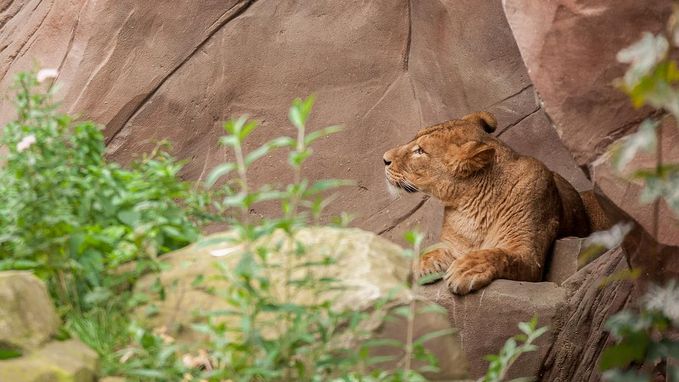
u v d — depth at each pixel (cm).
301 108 738
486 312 1442
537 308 1427
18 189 888
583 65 1078
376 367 822
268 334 826
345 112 1900
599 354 1358
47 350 757
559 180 1773
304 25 1906
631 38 1055
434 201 1859
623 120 1066
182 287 874
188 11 1864
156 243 896
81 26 1828
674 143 1038
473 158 1620
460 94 1894
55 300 866
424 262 1582
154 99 1850
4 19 1984
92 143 947
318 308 785
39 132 902
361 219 1880
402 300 834
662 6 1040
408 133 1888
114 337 829
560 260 1623
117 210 897
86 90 1812
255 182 1880
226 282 870
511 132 1894
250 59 1892
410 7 1902
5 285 768
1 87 1884
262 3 1905
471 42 1869
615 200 1065
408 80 1906
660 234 1052
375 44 1909
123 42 1836
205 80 1873
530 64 1107
